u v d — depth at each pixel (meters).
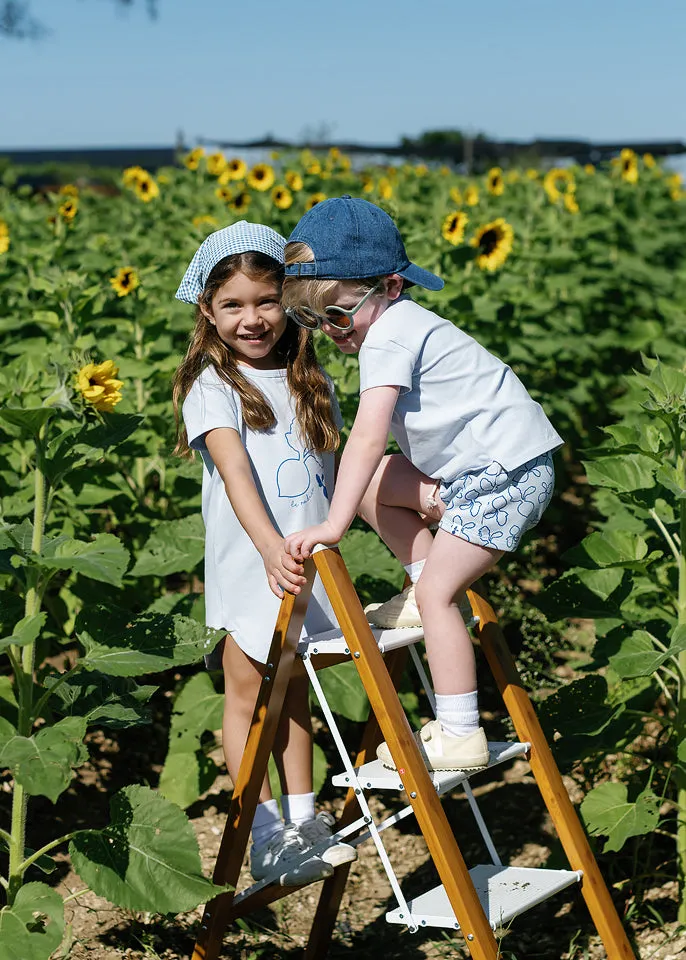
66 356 5.02
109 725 2.83
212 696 4.05
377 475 3.02
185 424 2.99
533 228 9.47
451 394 2.80
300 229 2.78
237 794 2.87
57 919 2.61
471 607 3.16
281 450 3.01
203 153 12.53
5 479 4.72
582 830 3.08
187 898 2.59
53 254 7.91
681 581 3.37
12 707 3.38
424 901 2.77
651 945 3.30
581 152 27.00
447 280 6.46
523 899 2.84
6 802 4.07
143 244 9.59
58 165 31.30
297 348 3.08
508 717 4.80
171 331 6.62
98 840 2.71
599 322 9.31
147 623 2.73
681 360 7.86
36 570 2.72
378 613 3.01
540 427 2.85
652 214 11.98
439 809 2.66
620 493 3.42
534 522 2.90
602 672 5.13
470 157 27.50
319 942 3.26
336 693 3.84
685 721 3.40
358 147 26.42
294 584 2.73
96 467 4.67
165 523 4.12
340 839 2.91
